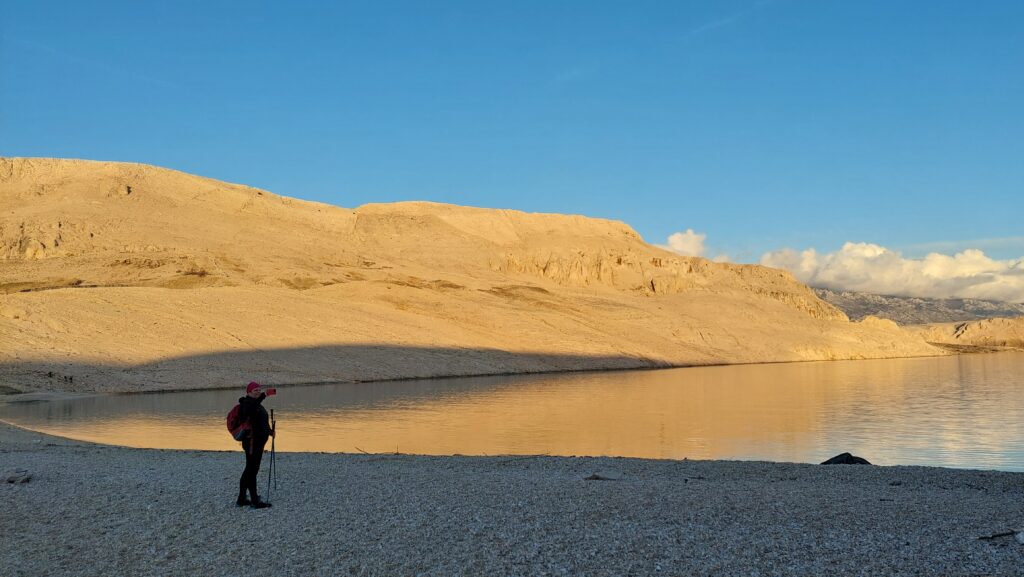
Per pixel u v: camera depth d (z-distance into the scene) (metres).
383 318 107.56
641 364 119.75
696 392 67.06
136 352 70.31
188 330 80.94
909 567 9.92
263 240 163.50
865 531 11.91
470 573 9.72
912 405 54.91
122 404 50.69
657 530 11.89
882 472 20.58
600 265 193.00
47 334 68.94
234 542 11.30
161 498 14.76
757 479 18.97
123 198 165.75
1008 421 43.91
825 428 40.47
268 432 14.18
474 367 95.31
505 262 186.00
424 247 189.00
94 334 72.25
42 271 124.56
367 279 148.50
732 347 149.12
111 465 19.84
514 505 13.91
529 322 130.00
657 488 16.14
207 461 21.28
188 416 43.38
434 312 123.38
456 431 38.47
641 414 47.75
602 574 9.66
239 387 65.94
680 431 38.97
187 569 9.99
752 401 58.00
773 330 166.00
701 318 164.25
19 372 59.25
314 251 164.88
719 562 10.14
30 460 20.59
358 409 49.97
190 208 171.62
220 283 128.38
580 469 20.39
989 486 18.19
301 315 97.88
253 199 189.25
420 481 17.12
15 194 160.12
